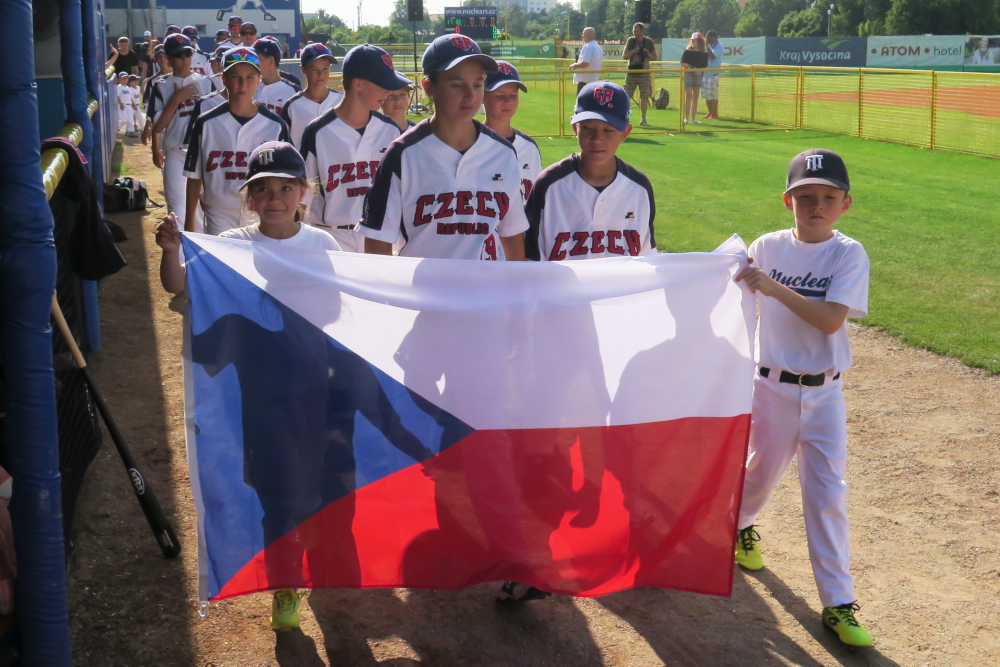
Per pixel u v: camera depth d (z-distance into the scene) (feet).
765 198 39.55
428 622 11.48
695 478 10.93
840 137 61.36
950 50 109.50
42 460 8.16
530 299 10.66
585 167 12.53
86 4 22.71
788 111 69.82
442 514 10.73
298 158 11.81
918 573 12.76
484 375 10.68
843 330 11.34
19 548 8.29
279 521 10.36
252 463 10.22
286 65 61.00
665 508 10.97
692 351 10.86
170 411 17.34
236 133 20.10
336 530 10.56
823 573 11.34
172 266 10.98
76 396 12.55
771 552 13.47
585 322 10.74
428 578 10.83
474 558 10.82
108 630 10.88
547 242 12.81
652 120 72.18
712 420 10.90
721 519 10.89
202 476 10.05
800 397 11.41
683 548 10.98
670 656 10.92
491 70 11.28
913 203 37.86
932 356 21.09
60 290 14.44
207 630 11.09
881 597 12.19
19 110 7.52
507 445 10.79
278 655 10.68
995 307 24.16
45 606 8.41
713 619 11.73
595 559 10.98
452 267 10.53
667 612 11.87
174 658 10.51
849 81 76.59
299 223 12.26
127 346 20.88
